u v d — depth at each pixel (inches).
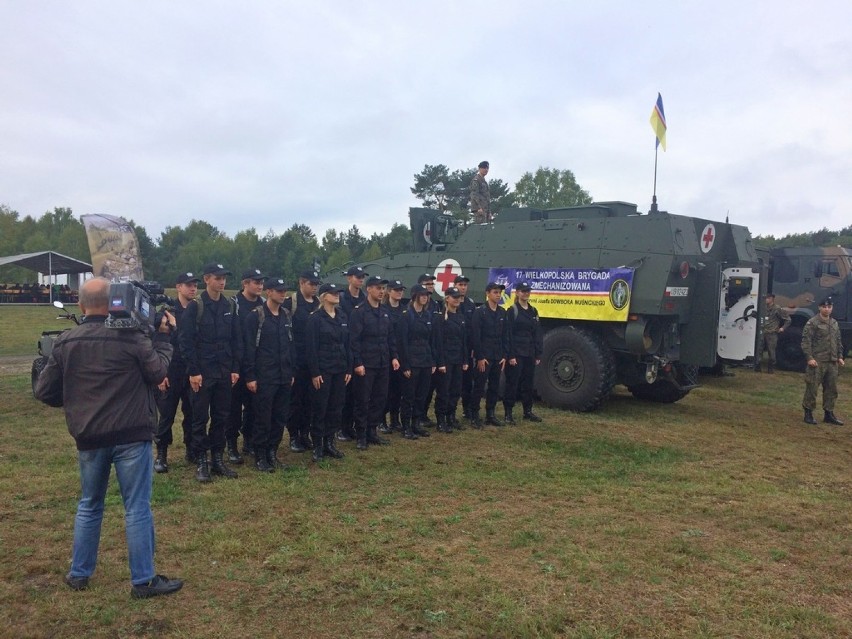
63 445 262.8
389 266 446.6
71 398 136.6
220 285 221.6
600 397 353.7
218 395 222.7
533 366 333.7
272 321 235.0
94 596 139.8
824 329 354.3
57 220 2632.9
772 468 258.2
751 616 136.1
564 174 1814.7
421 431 299.4
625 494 218.5
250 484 217.9
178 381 231.8
